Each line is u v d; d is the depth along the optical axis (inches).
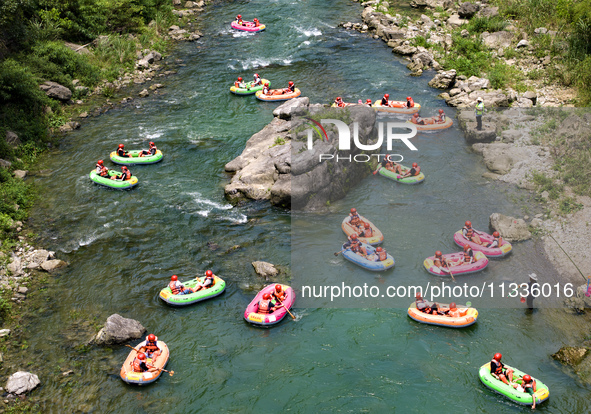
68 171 1235.2
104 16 1902.1
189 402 699.4
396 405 689.0
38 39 1653.5
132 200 1133.7
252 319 829.8
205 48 1967.3
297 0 2509.8
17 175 1190.3
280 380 732.7
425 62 1745.8
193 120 1477.6
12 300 856.9
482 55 1716.3
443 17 2075.5
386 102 1483.8
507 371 716.0
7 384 703.7
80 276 920.3
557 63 1604.3
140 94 1612.9
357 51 1918.1
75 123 1434.5
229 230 1043.9
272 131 1314.0
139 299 876.6
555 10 1859.0
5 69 1357.0
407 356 770.8
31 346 779.4
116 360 764.0
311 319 841.5
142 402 698.2
